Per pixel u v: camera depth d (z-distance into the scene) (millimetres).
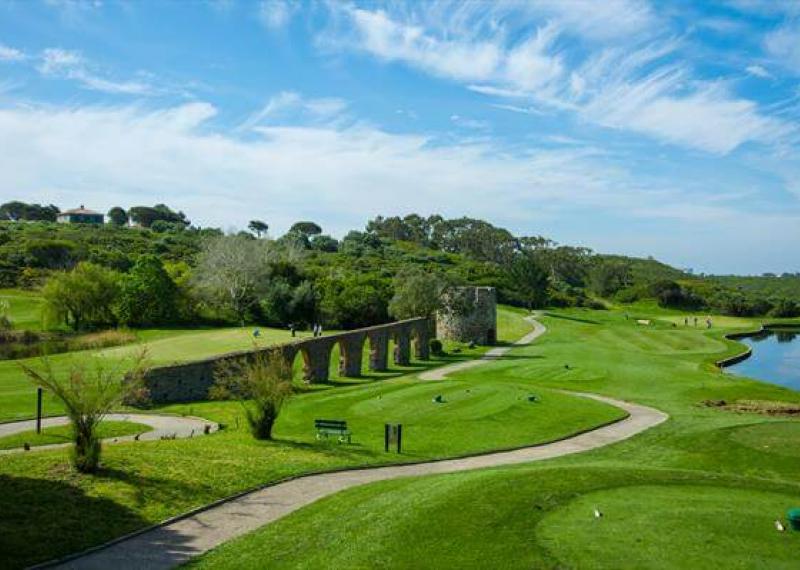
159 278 86000
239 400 43875
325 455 28312
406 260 169125
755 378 68625
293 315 94062
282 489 23422
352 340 59781
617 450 32000
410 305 79062
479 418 37906
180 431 33062
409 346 72125
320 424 32250
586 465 26422
